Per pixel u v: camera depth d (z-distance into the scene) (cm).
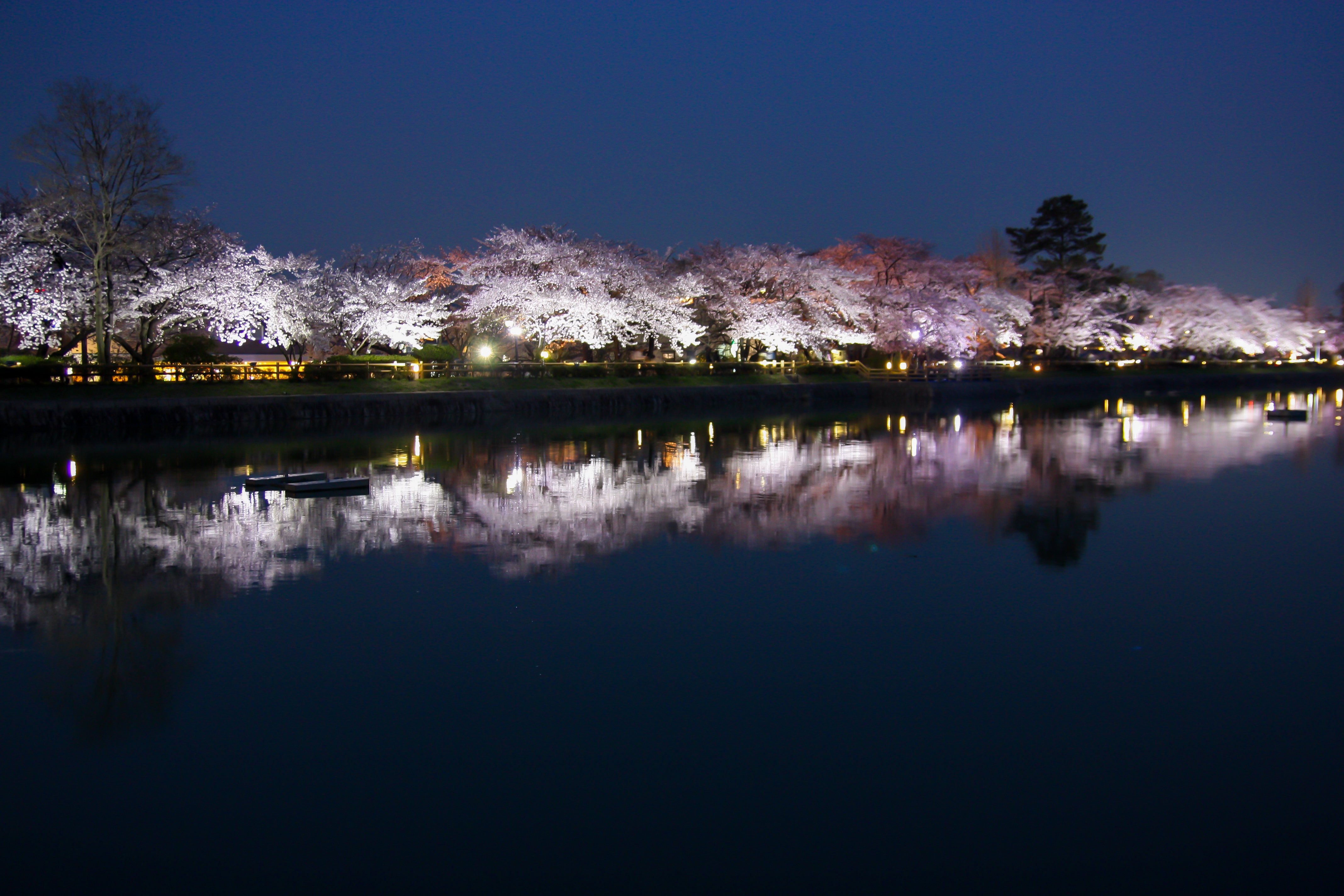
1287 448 2992
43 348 4216
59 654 1005
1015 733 809
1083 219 7906
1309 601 1198
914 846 639
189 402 3556
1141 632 1076
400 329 4875
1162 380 7394
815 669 959
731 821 670
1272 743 788
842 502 1950
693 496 2031
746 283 5991
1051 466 2555
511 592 1243
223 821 671
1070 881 600
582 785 721
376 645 1031
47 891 590
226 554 1469
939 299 6194
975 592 1238
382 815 679
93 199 3581
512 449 3044
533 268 5319
